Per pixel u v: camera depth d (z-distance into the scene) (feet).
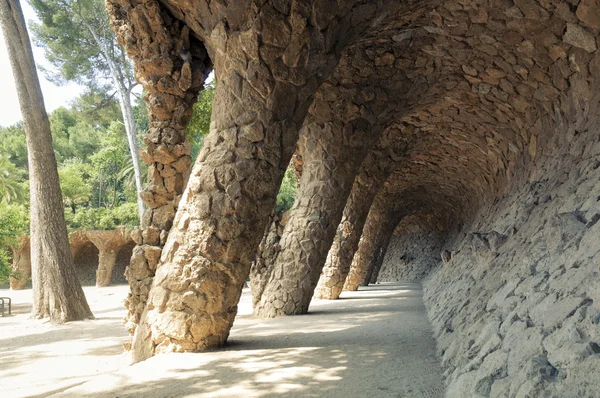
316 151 35.01
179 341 19.45
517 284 13.99
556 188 20.40
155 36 22.86
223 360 17.53
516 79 27.99
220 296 19.57
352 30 21.01
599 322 7.95
